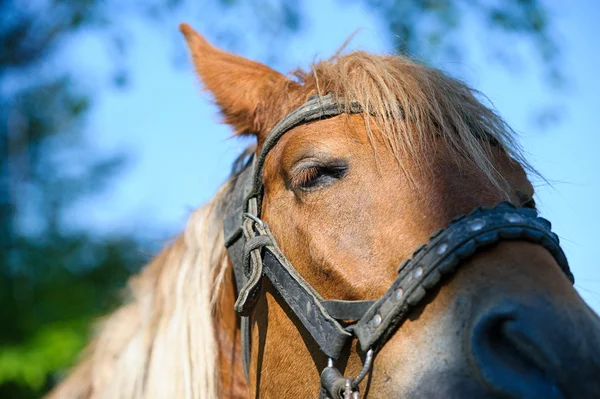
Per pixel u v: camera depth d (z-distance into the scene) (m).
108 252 7.38
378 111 2.05
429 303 1.69
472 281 1.64
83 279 7.21
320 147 2.03
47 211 8.35
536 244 1.69
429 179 1.89
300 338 1.99
